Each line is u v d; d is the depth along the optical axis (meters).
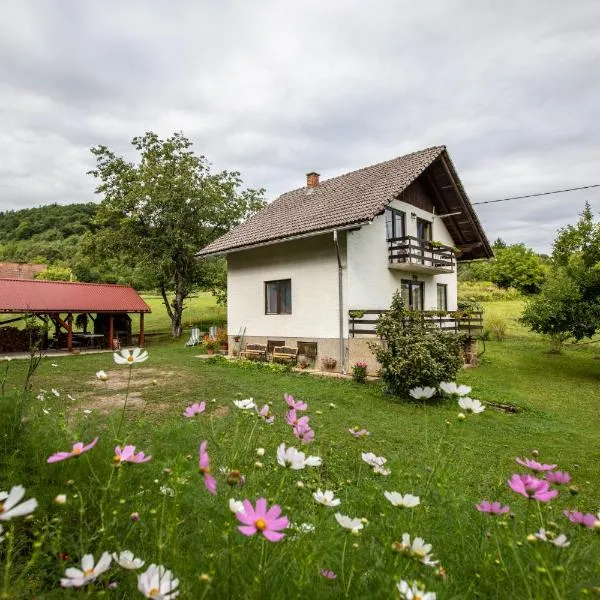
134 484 2.15
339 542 1.57
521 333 22.33
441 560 1.62
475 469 5.14
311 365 13.91
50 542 1.59
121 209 22.27
